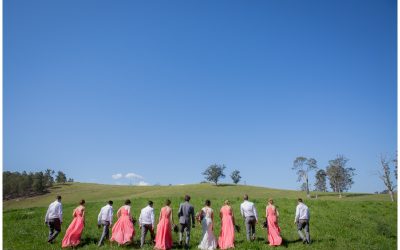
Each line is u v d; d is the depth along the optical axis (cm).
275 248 1772
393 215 2800
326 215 2666
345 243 1942
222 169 14225
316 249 1781
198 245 1822
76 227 1833
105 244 1859
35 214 2698
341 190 12194
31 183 15112
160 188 13788
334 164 12356
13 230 2188
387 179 8894
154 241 1895
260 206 2958
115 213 2777
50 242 1900
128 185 15675
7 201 13275
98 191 14125
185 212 1814
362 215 2730
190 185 13762
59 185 16425
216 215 2678
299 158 11250
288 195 10925
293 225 2388
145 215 1819
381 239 2084
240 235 2097
